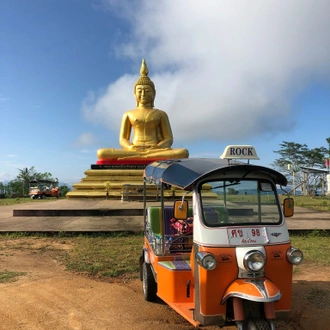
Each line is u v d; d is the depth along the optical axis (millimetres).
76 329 5246
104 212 15938
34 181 48906
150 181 7000
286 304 4609
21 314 5742
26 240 11531
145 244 7121
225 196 4914
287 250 4672
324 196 39406
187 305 5000
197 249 4629
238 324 4199
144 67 28156
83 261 8961
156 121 26625
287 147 63125
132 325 5402
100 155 25125
